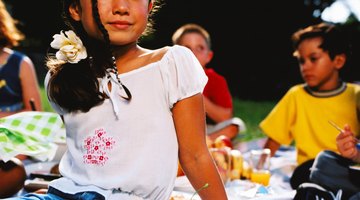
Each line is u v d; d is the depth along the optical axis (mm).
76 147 1711
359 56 8906
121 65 1716
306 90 2883
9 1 11500
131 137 1626
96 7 1626
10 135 2020
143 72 1663
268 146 3041
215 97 3379
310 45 2738
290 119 2916
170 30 10836
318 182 2227
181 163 1712
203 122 1693
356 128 2729
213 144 2744
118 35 1643
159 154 1626
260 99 10070
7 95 3154
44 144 2102
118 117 1633
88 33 1718
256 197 2168
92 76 1670
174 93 1644
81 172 1677
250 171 2590
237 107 8289
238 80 10633
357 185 2178
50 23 11523
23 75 3184
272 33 10578
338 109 2740
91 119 1660
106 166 1633
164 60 1669
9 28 3176
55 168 2500
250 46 10648
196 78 1671
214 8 10672
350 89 2791
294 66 10312
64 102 1677
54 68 1763
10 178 2098
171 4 10695
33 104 2836
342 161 2238
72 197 1643
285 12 10641
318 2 10945
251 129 5777
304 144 2787
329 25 2861
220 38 10750
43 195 1666
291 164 2895
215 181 1666
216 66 10766
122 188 1620
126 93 1624
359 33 9125
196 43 3285
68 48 1675
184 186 2205
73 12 1767
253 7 10602
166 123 1648
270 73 10492
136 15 1653
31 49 11430
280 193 2340
